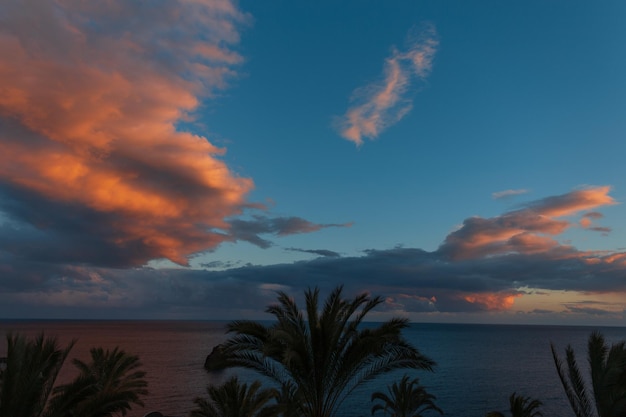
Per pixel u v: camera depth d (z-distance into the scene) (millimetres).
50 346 13438
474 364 166625
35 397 12852
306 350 15930
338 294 16766
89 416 13914
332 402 16906
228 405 15555
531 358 194625
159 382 108062
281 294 17266
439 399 92312
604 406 16062
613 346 16922
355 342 16156
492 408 83938
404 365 16547
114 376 24156
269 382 94000
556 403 93312
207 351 196125
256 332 16000
